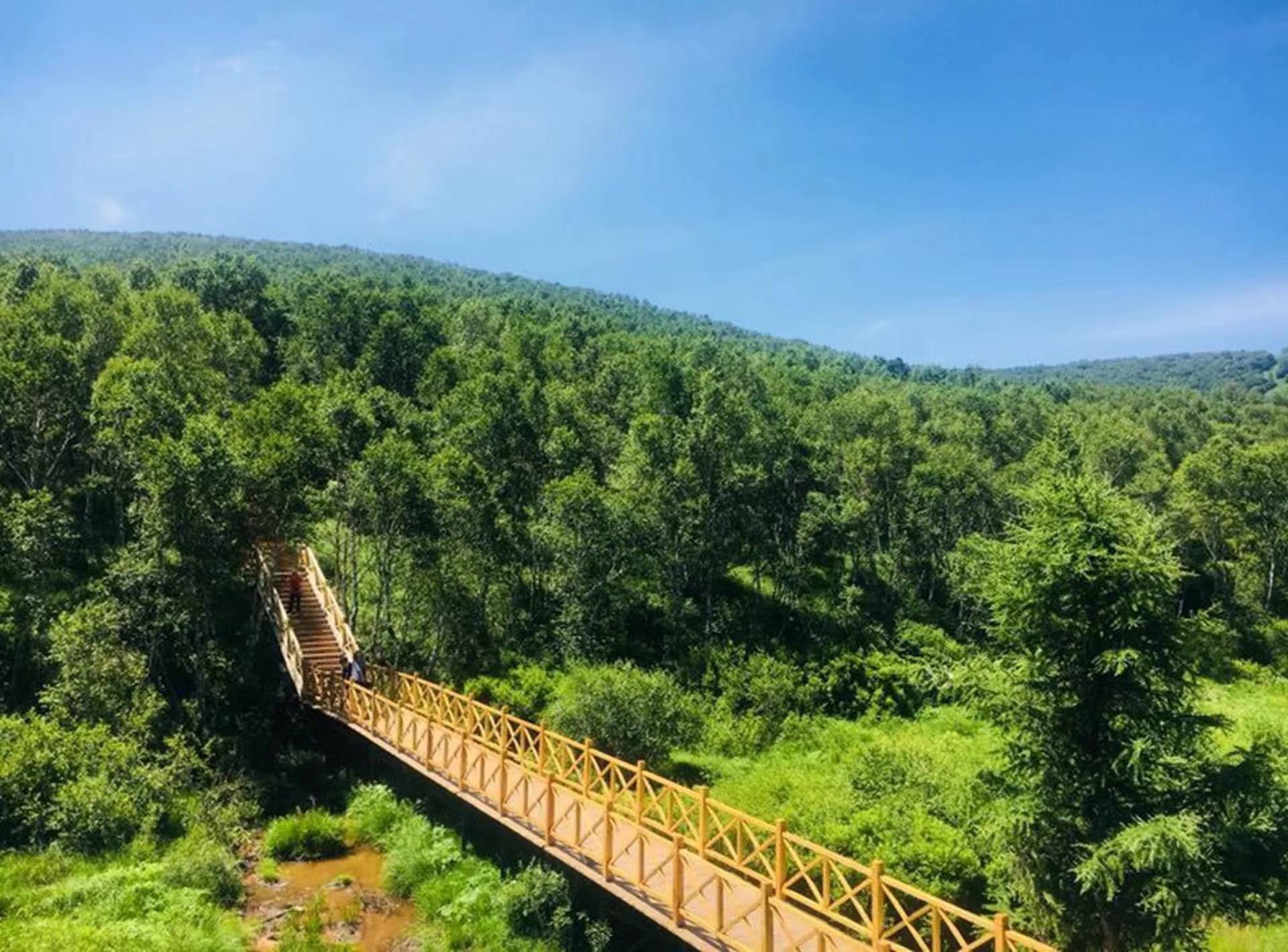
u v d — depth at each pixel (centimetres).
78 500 3084
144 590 2275
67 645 2064
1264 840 1093
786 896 1152
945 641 4259
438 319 6519
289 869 1780
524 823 1571
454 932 1499
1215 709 2958
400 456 2748
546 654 3186
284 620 2506
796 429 5338
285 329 5903
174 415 2448
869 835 1656
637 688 2550
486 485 3073
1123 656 1080
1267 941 1353
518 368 5400
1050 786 1165
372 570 3341
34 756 1752
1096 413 8762
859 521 4941
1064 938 1141
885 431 5744
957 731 3281
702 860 1216
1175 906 995
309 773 2250
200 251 14750
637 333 10606
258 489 2378
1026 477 5353
